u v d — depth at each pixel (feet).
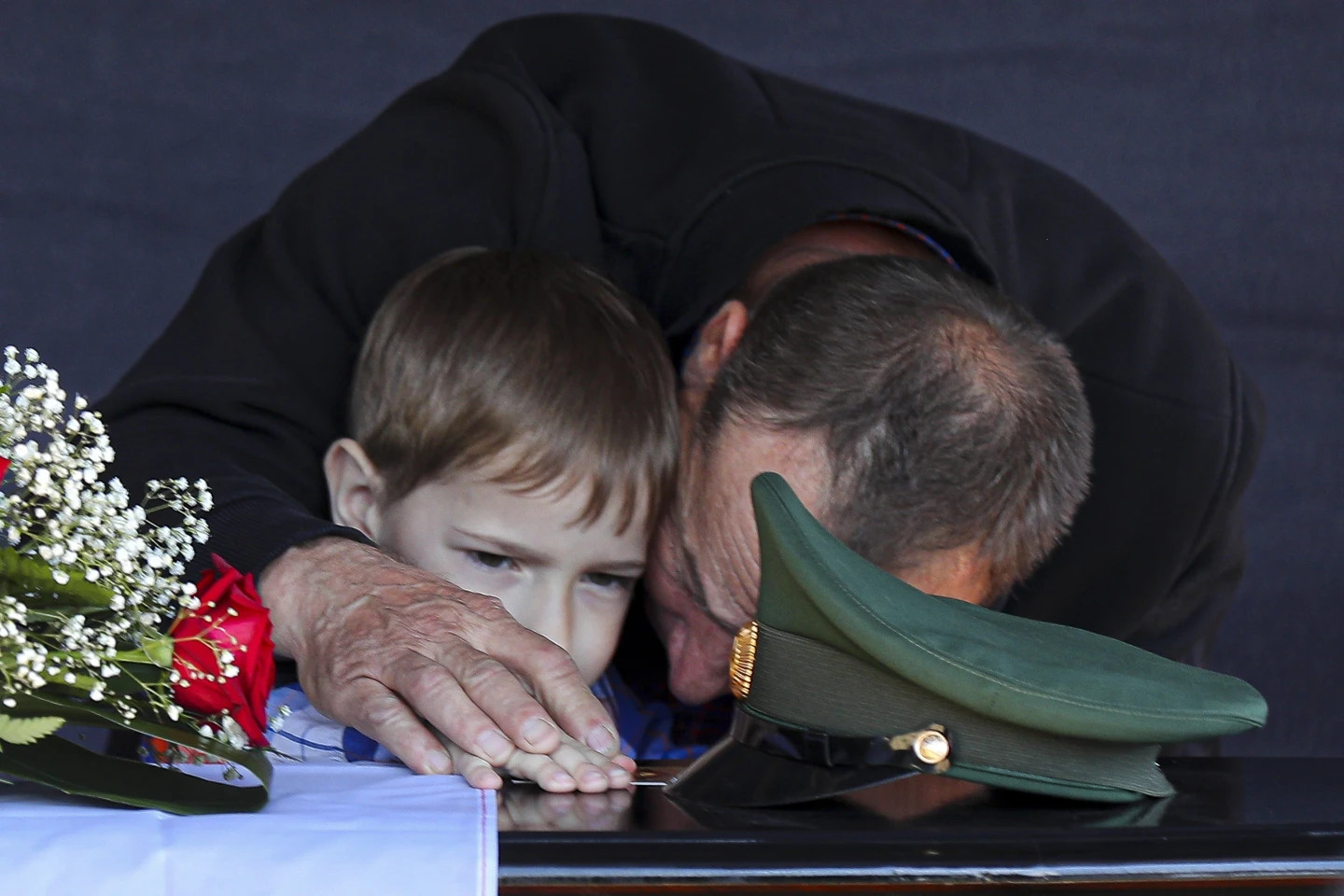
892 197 22.30
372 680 14.51
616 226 23.77
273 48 43.65
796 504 13.67
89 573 11.49
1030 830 11.26
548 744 13.25
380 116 26.43
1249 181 45.37
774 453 17.02
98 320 42.19
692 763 15.26
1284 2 45.29
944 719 12.99
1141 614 25.55
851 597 12.99
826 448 16.60
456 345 19.61
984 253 22.43
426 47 44.52
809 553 13.26
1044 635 14.26
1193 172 45.52
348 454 20.58
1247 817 12.29
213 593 11.77
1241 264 45.14
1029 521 17.01
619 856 10.66
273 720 12.84
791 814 12.07
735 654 14.11
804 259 21.79
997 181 26.20
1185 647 27.04
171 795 11.04
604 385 19.21
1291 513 43.75
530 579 19.38
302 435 21.91
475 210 23.95
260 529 17.11
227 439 20.83
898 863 10.85
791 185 22.25
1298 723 42.27
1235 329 45.09
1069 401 17.74
